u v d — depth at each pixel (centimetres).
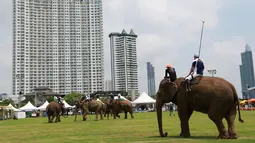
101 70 14038
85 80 13800
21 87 12756
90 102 3384
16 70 12675
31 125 2822
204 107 1288
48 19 13150
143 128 1931
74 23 13600
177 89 1360
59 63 13425
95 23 13962
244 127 1762
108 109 3853
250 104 6606
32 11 12850
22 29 12675
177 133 1548
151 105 8275
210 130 1655
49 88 13188
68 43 13525
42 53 13112
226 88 1251
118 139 1323
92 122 2919
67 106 7244
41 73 13112
